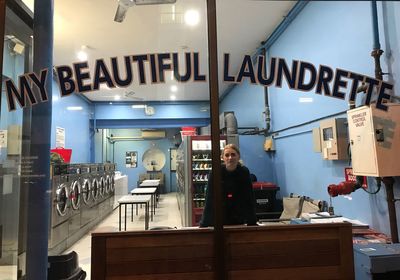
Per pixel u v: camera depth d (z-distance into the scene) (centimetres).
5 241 257
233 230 201
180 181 551
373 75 259
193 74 229
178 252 199
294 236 204
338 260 204
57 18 339
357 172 266
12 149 254
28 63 245
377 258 207
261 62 227
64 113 441
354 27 276
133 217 431
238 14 284
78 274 267
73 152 495
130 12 342
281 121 440
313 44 313
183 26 312
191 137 371
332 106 328
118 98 412
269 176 491
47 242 261
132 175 706
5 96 224
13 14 233
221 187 208
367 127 246
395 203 249
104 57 236
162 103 490
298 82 228
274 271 201
